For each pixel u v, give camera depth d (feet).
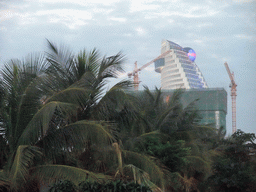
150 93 83.10
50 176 39.86
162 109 81.71
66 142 42.29
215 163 47.32
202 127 84.33
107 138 42.47
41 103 43.80
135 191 26.89
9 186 38.27
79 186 28.25
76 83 44.91
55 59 49.49
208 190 49.26
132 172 44.27
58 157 43.88
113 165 48.16
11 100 43.24
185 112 88.02
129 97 50.75
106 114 50.26
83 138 42.24
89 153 48.19
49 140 41.96
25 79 44.29
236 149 54.49
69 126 42.39
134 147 59.57
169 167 59.31
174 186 57.88
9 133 42.50
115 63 51.62
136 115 55.93
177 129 79.15
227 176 45.60
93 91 48.52
